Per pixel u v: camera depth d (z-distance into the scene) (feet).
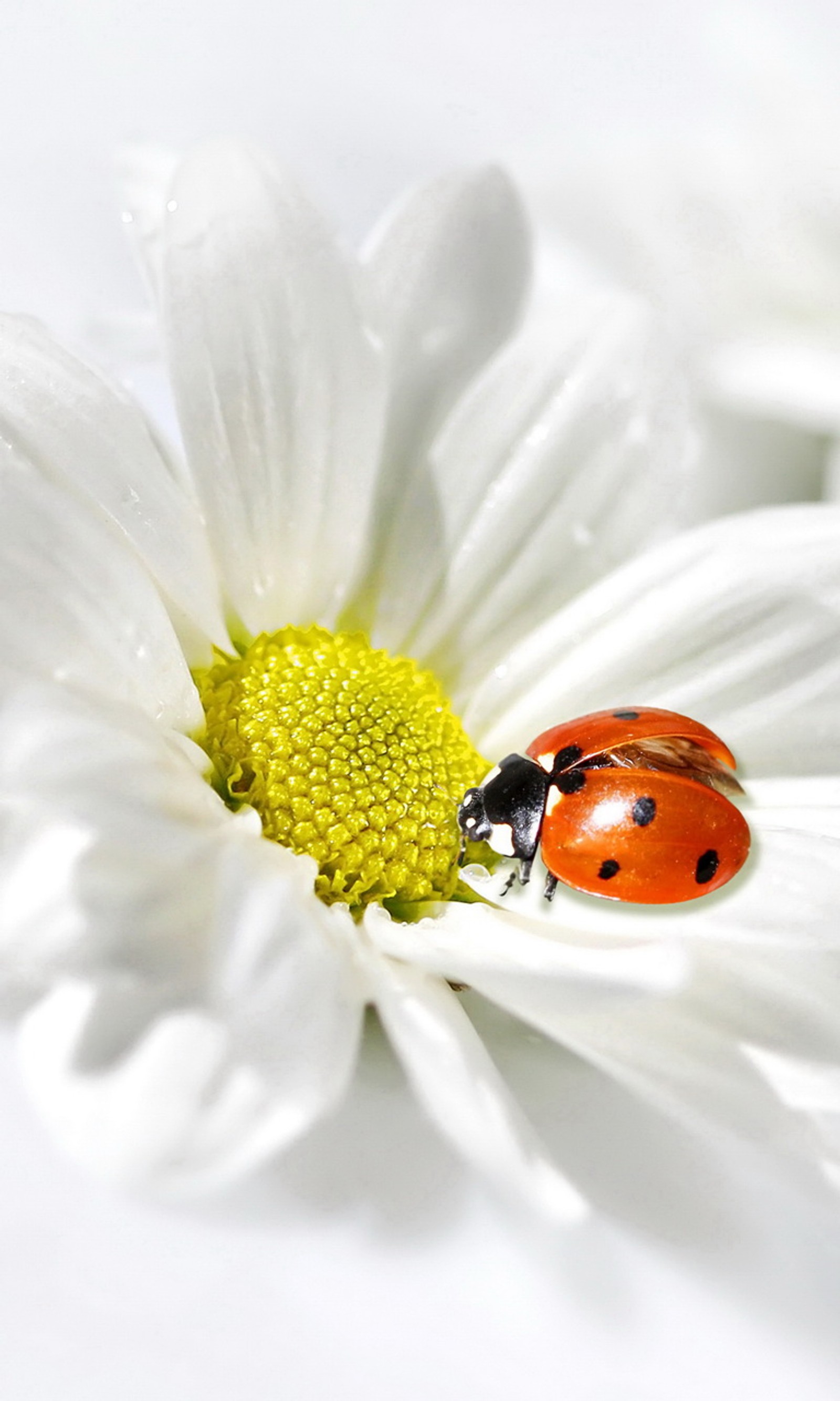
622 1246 0.29
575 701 0.32
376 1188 0.29
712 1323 0.28
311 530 0.32
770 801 0.31
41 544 0.28
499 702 0.32
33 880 0.27
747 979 0.30
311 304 0.31
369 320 0.31
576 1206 0.27
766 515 0.32
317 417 0.32
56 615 0.28
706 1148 0.29
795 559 0.32
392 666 0.32
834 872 0.29
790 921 0.29
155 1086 0.27
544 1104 0.29
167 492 0.30
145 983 0.27
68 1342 0.28
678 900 0.30
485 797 0.30
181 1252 0.28
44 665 0.28
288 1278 0.28
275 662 0.32
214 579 0.31
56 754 0.27
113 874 0.27
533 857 0.30
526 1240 0.28
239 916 0.28
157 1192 0.27
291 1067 0.27
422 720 0.32
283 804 0.31
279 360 0.31
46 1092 0.27
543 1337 0.28
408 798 0.31
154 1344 0.28
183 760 0.30
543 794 0.30
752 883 0.30
